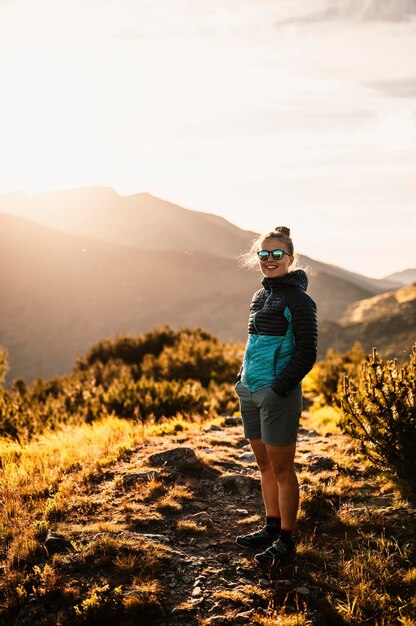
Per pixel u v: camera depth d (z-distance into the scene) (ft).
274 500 13.52
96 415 38.42
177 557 13.01
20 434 31.40
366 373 18.53
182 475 18.37
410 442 16.99
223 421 29.76
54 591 11.59
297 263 12.92
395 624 11.00
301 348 11.73
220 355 63.31
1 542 13.58
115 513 15.24
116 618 10.96
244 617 11.03
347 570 12.55
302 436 25.88
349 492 16.93
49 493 16.80
